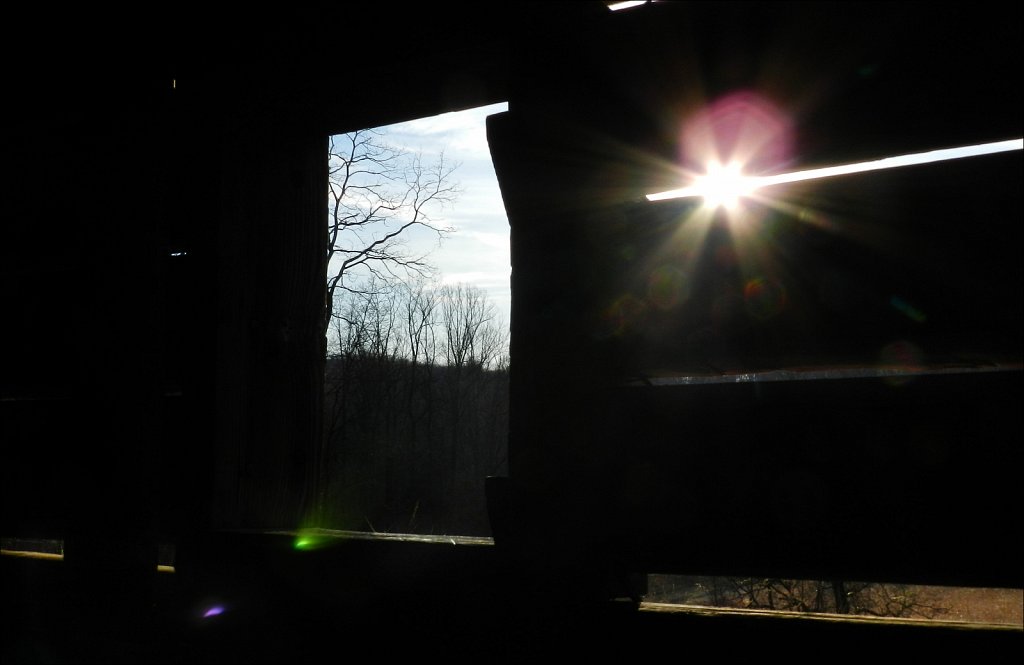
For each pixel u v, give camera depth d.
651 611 1.59
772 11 1.62
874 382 1.48
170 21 2.44
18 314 2.88
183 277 2.52
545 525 1.70
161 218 2.49
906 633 1.37
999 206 1.42
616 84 1.75
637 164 1.71
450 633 1.79
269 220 2.46
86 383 2.47
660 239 1.68
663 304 1.66
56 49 2.70
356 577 1.95
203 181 2.39
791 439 1.52
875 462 1.46
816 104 1.57
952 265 1.44
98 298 2.48
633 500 1.63
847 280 1.52
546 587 1.68
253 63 2.29
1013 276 1.40
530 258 1.78
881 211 1.50
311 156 2.57
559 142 1.78
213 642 2.17
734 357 1.60
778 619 1.47
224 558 2.18
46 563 2.57
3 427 2.89
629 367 1.67
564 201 1.76
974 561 1.37
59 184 2.71
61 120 2.69
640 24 1.74
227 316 2.33
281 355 2.46
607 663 1.60
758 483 1.54
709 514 1.57
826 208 1.55
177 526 2.29
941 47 1.47
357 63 2.13
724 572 1.55
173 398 2.50
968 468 1.39
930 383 1.44
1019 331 1.39
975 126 1.44
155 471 2.40
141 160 2.49
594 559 1.65
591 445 1.68
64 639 2.46
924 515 1.41
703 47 1.67
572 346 1.71
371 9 2.11
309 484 2.51
